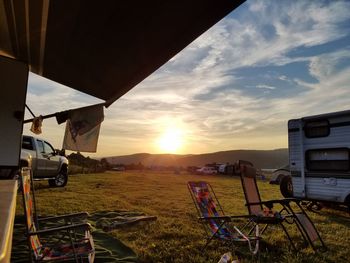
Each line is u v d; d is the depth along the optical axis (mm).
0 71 6270
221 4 2553
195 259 4551
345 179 8250
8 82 6320
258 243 4863
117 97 5883
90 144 6266
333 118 8555
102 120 6348
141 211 8195
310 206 9312
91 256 3463
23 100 6418
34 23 3830
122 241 5305
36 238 3678
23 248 4703
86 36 3791
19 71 6344
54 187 13133
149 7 2797
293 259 4719
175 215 7879
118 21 3189
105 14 3111
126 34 3469
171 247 5102
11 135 6355
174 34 3240
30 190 3982
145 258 4562
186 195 12227
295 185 9367
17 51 5594
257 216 5004
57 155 13227
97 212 7828
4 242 905
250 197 5648
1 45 5488
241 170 5730
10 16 3820
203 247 5094
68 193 11266
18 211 7586
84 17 3293
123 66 4445
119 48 3887
